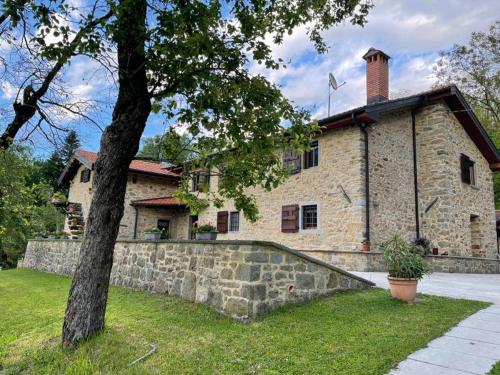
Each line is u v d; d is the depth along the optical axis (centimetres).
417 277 561
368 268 910
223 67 417
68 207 1822
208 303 560
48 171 1998
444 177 1171
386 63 1283
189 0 364
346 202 1041
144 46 383
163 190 1725
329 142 1119
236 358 360
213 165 521
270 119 411
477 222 1370
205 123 468
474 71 1972
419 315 477
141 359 372
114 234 444
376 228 1036
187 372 336
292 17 547
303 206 1167
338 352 360
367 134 1057
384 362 333
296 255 554
